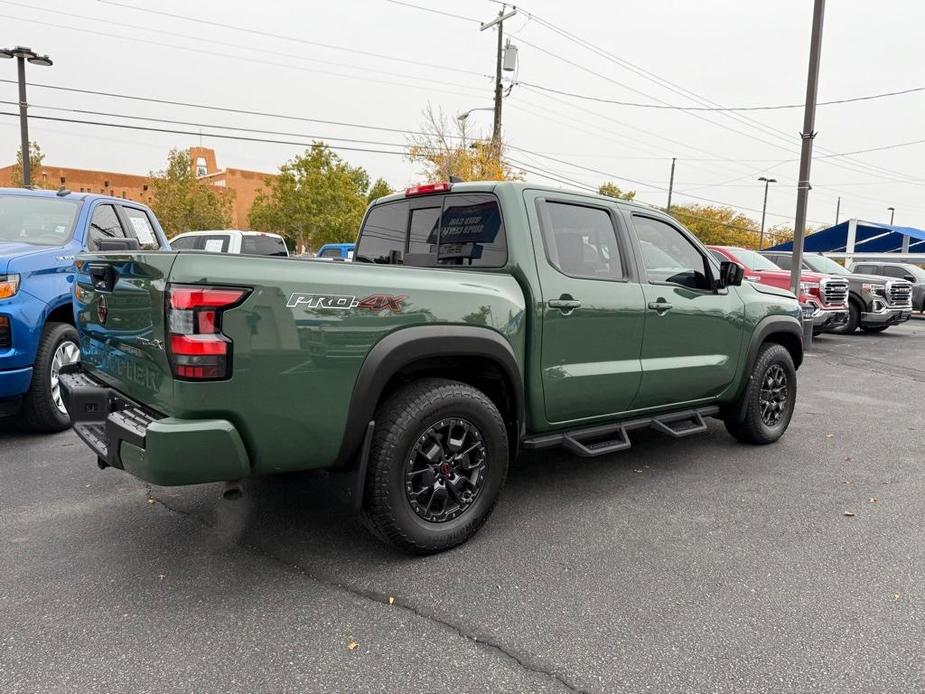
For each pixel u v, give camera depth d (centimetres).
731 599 279
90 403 314
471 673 225
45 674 220
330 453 283
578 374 374
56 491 394
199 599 272
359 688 216
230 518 359
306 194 3431
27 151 2042
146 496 388
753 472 461
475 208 376
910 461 495
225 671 224
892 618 265
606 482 434
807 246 3078
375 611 265
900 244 2942
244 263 254
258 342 255
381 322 287
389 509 294
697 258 467
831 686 221
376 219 454
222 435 249
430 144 2369
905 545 339
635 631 253
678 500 401
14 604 265
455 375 350
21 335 461
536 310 350
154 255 253
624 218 417
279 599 273
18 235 541
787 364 530
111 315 295
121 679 218
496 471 333
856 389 822
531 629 254
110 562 304
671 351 433
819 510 388
